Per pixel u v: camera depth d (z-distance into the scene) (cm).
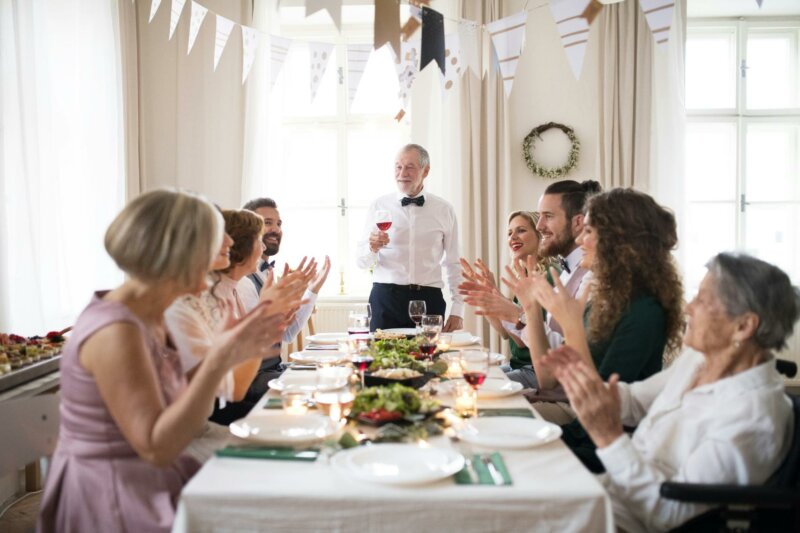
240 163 478
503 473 132
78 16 419
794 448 138
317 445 150
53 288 387
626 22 464
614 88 466
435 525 123
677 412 158
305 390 204
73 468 141
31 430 186
